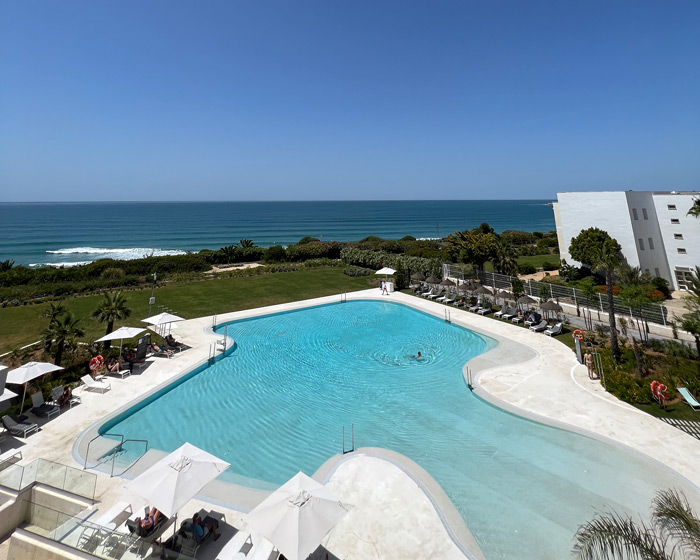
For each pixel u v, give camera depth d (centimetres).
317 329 2338
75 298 2902
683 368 1463
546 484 940
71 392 1324
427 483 927
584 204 3175
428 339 2159
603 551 625
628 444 1078
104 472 967
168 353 1794
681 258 2930
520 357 1783
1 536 788
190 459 783
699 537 609
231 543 737
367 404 1405
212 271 4266
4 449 1047
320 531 616
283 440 1174
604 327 2028
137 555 674
